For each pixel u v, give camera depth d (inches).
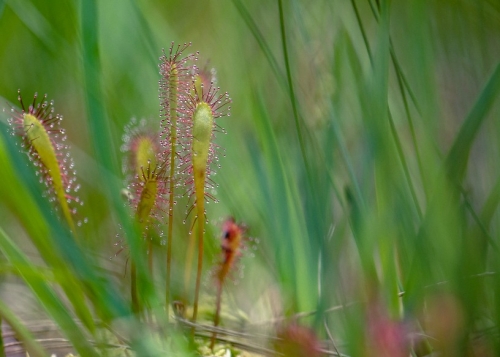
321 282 22.0
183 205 24.9
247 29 28.0
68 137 27.6
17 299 23.6
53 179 22.0
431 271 21.0
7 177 21.6
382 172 21.5
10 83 27.8
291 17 25.7
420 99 23.4
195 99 21.9
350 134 23.8
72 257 21.7
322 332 22.0
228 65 28.0
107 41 27.7
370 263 21.2
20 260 21.2
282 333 21.5
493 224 21.8
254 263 24.2
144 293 21.7
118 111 25.9
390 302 21.2
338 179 23.7
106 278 22.4
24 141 22.1
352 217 21.5
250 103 25.9
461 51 24.3
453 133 23.3
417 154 22.4
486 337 20.9
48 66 27.8
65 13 26.1
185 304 22.8
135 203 22.1
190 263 22.9
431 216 21.0
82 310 21.5
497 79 21.1
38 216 21.7
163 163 21.9
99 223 25.1
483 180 22.4
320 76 24.5
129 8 28.0
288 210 23.2
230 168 25.5
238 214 24.8
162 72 21.9
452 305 20.7
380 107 21.7
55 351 22.5
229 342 21.9
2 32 27.5
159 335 21.8
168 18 30.6
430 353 21.4
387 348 20.8
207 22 29.7
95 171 25.3
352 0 23.0
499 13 24.2
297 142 23.7
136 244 21.7
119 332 21.7
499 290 20.8
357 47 25.2
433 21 24.6
